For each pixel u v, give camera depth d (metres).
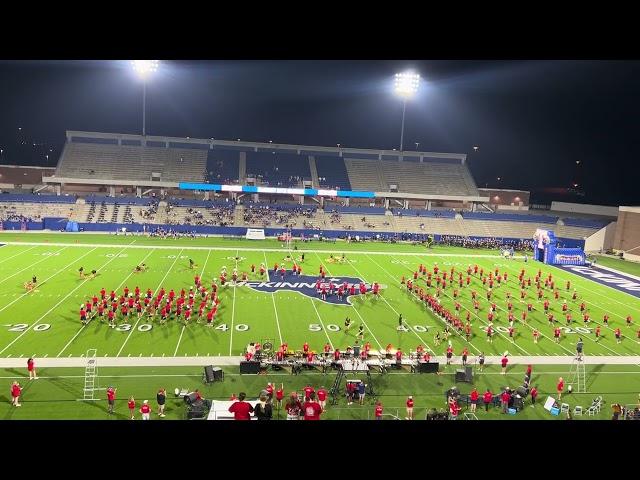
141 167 68.31
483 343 26.52
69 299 30.31
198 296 32.06
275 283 36.94
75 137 70.00
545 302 33.41
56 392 18.36
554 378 22.27
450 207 76.31
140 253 46.34
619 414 17.83
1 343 22.92
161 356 22.38
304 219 65.12
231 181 69.31
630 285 43.03
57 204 60.81
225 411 16.02
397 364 21.94
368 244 59.44
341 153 78.31
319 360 21.45
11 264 39.16
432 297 33.56
